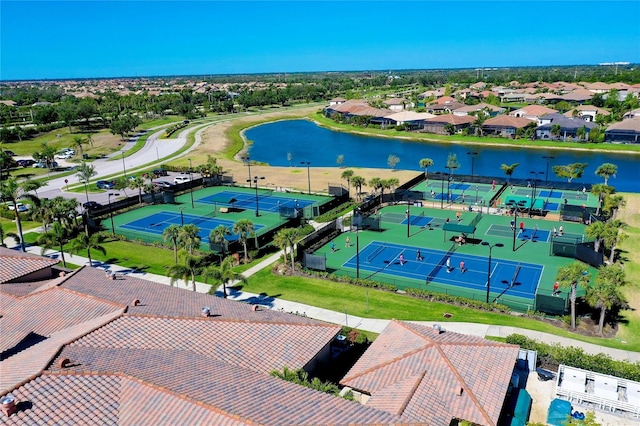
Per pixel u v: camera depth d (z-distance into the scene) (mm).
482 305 40938
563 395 28531
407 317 39594
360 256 54094
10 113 193750
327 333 30562
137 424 20234
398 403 24047
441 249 55812
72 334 27672
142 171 102000
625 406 26969
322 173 99000
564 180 96250
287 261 51688
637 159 112625
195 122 185625
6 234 59250
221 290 45312
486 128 144500
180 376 23609
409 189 83875
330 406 22172
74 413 20703
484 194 80000
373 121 172375
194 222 67938
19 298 33688
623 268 49031
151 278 48625
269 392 22984
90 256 54688
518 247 55812
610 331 37125
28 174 103375
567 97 196500
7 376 23625
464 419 23438
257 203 74250
